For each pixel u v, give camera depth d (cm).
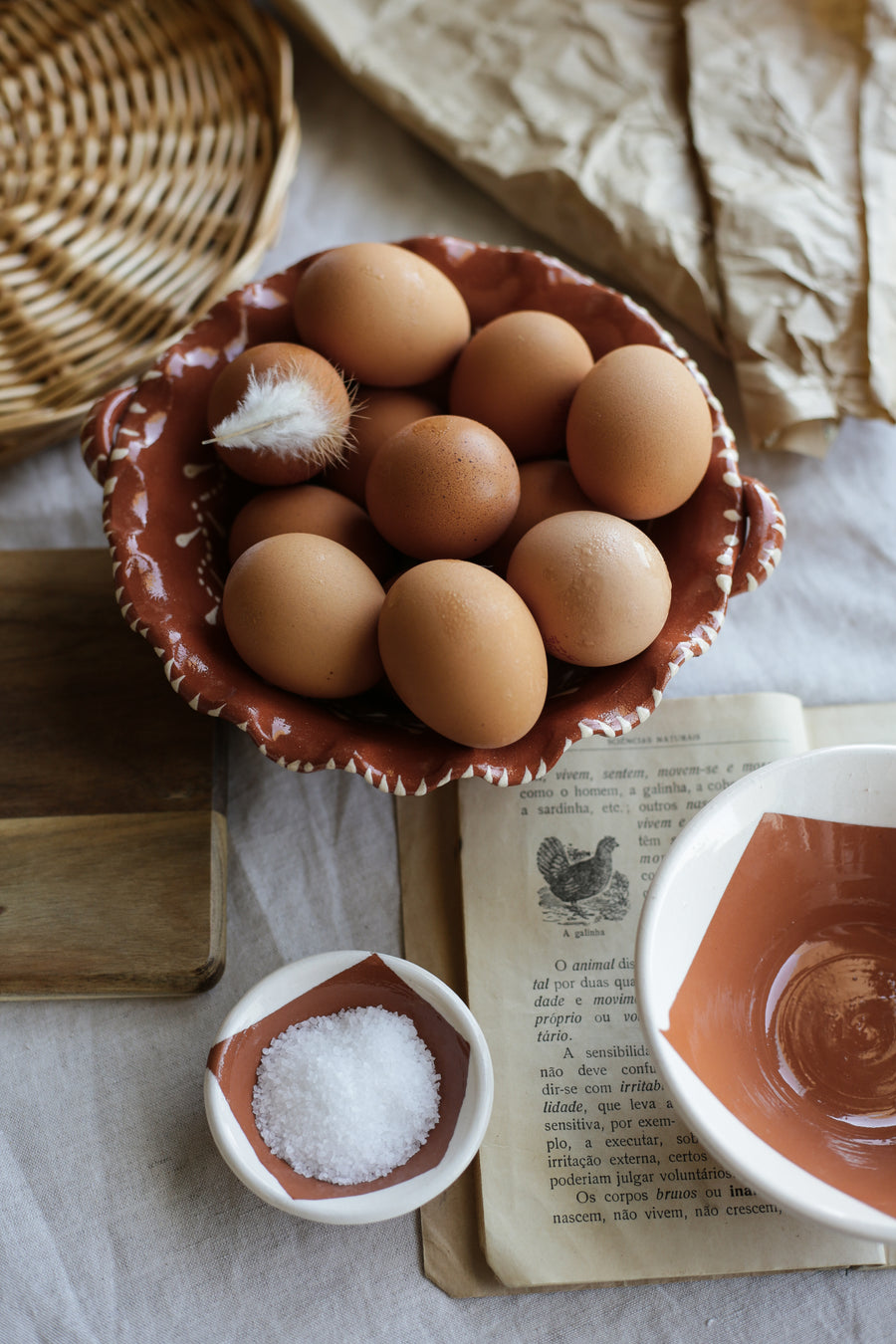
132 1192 51
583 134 64
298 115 70
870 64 63
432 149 69
